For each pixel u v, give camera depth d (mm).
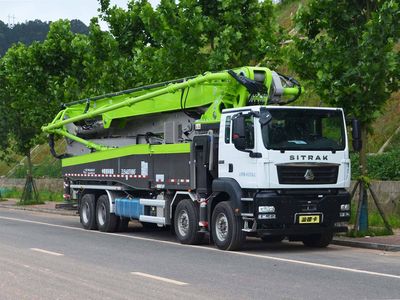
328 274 11008
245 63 20797
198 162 15500
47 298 9000
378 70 15648
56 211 28438
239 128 13914
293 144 14016
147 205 17641
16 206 32719
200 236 15758
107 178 19516
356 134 15102
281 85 15195
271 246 15617
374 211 20125
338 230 14516
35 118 29766
